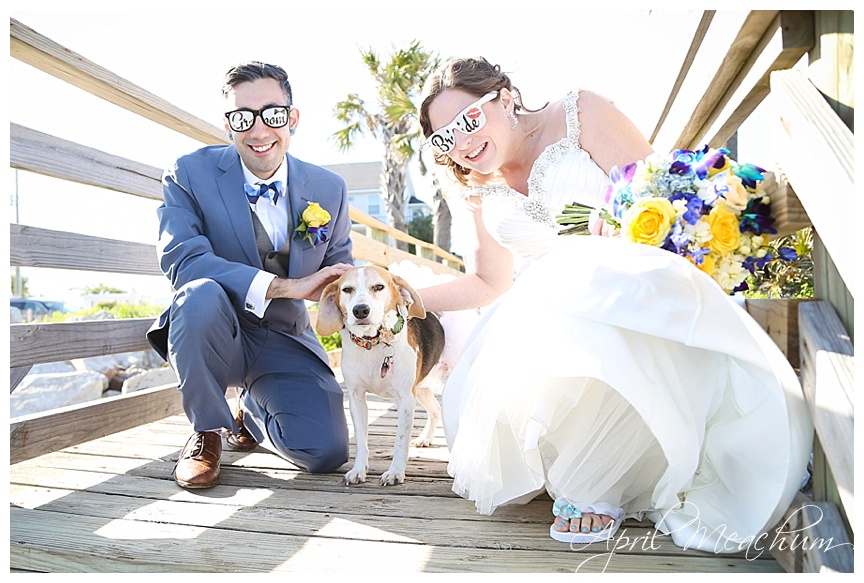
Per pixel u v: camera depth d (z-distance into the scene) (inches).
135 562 64.5
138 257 125.6
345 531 71.4
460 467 74.5
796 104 55.2
